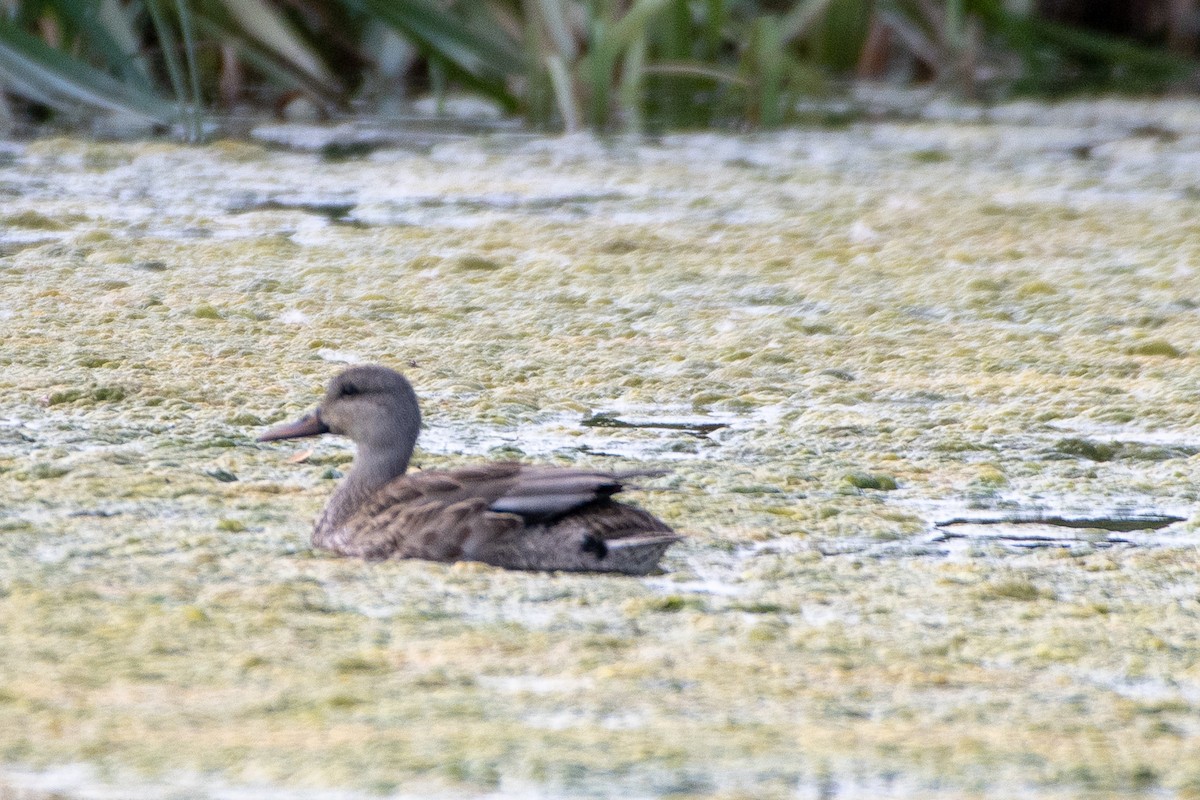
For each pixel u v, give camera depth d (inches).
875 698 292.7
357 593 340.5
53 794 242.8
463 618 327.6
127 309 615.5
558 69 1050.7
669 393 530.6
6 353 544.7
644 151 1013.2
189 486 415.5
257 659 298.8
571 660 305.1
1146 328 628.7
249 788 246.8
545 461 450.9
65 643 304.5
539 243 759.1
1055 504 427.5
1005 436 490.0
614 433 483.2
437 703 281.3
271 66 1058.1
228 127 1052.5
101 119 1050.1
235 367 542.0
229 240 745.6
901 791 252.5
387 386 385.7
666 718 278.2
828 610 342.0
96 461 432.8
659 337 603.2
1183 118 1206.3
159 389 506.9
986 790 253.4
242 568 355.6
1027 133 1128.2
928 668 309.7
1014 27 1211.2
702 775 255.1
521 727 272.2
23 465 424.5
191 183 880.9
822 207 861.2
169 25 1023.6
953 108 1218.6
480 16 1051.9
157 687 284.8
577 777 252.8
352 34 1115.9
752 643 319.6
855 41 1246.3
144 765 253.3
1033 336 615.2
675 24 1083.9
